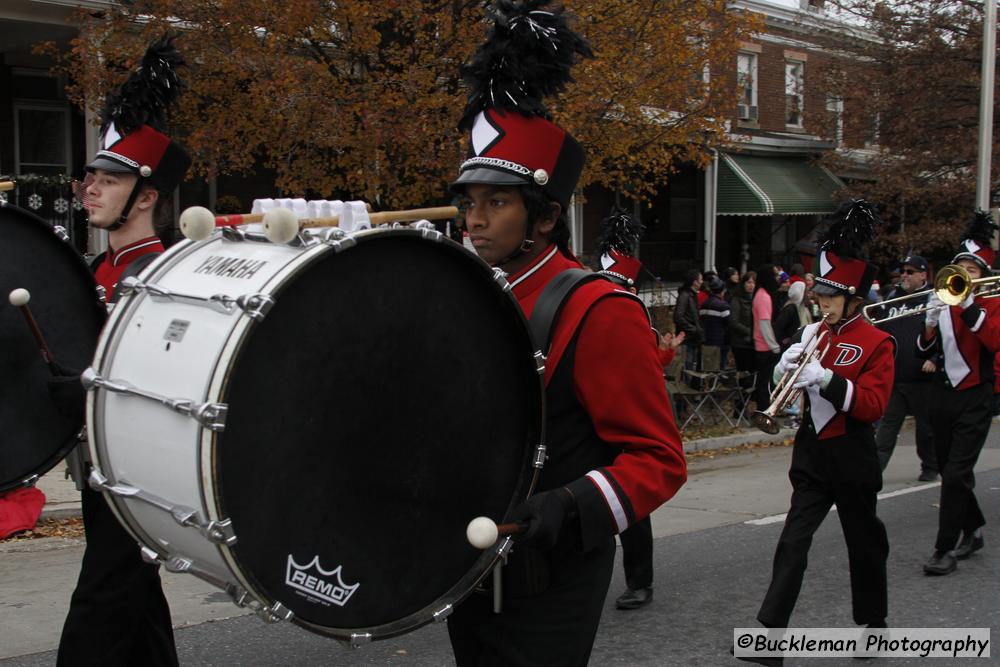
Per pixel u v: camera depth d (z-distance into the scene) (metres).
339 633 2.15
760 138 20.44
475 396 2.38
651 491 2.43
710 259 19.45
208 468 1.94
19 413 3.49
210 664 4.90
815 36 21.14
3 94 12.14
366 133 9.70
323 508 2.14
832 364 4.95
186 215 2.26
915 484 9.52
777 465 10.66
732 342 12.73
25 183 10.95
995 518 7.98
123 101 3.65
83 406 3.21
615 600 5.96
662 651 5.09
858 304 5.04
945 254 21.39
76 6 10.62
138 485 2.20
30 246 3.57
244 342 1.97
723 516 8.25
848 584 6.22
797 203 20.45
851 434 4.82
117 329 2.29
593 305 2.48
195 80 9.94
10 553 6.75
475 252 2.54
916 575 6.41
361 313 2.18
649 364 2.49
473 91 2.58
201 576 2.26
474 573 2.38
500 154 2.51
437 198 10.66
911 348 8.92
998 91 18.72
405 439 2.27
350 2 9.62
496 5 2.61
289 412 2.08
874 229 5.07
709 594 6.06
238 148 10.32
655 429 2.49
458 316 2.34
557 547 2.54
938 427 6.59
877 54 19.84
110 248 3.83
